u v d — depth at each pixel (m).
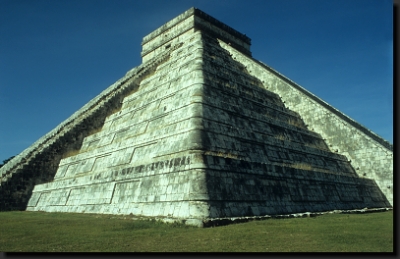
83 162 23.36
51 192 22.89
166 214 14.19
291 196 17.45
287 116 25.38
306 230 10.91
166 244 9.15
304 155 21.44
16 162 26.06
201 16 35.25
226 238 9.71
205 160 14.76
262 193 16.11
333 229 11.09
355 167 24.84
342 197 20.62
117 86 31.25
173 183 14.98
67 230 11.77
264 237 9.81
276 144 19.86
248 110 20.61
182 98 19.14
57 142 26.22
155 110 21.09
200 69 20.33
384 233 10.23
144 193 16.12
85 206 19.17
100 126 27.95
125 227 12.01
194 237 10.00
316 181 19.73
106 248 8.80
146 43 40.38
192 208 13.34
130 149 19.78
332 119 26.38
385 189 23.50
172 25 37.00
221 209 13.83
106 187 18.70
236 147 17.17
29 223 13.81
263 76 30.39
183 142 16.05
